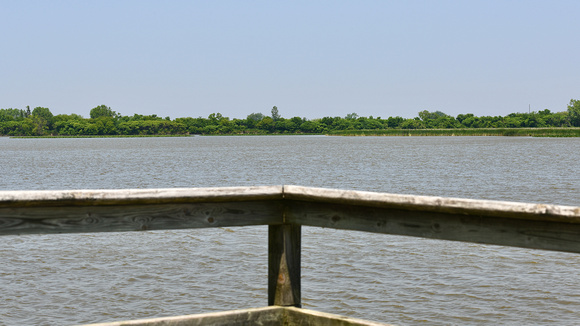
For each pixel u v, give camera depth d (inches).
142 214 109.7
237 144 5315.0
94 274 467.5
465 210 97.5
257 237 618.5
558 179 1343.5
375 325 112.3
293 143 5477.4
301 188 115.9
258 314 121.9
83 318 363.3
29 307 383.2
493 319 357.1
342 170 1734.7
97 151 3801.7
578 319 357.1
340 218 113.7
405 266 485.7
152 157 2797.7
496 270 470.6
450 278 448.8
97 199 105.0
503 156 2485.2
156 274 468.1
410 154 2770.7
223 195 113.1
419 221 104.6
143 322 114.3
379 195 105.9
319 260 508.1
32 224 103.7
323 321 118.3
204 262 507.5
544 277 449.7
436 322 355.3
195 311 378.0
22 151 3914.9
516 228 95.7
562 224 91.9
